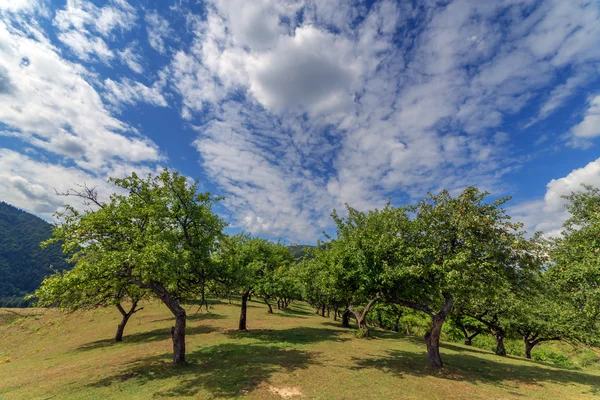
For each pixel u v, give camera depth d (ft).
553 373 51.52
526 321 83.10
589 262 40.83
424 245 46.01
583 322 67.26
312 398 33.27
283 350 55.77
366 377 41.16
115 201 47.50
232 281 58.80
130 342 69.92
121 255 39.37
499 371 50.24
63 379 42.22
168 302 47.50
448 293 46.91
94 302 58.44
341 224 63.31
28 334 95.96
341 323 114.73
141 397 33.37
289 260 114.32
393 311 115.24
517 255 41.52
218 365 45.39
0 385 41.93
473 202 45.83
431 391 36.81
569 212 62.69
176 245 47.91
